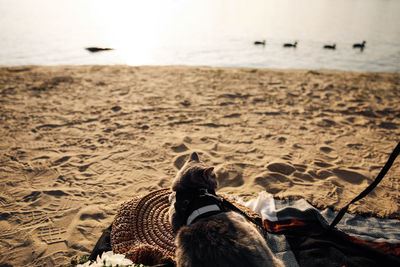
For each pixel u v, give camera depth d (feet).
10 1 239.71
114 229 9.34
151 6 277.85
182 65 50.62
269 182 13.62
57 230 10.49
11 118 21.45
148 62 52.90
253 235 6.59
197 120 21.59
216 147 17.35
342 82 34.83
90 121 21.22
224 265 5.82
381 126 20.68
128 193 12.85
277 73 40.40
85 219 11.07
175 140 18.11
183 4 312.91
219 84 32.68
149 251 7.86
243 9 236.02
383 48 70.74
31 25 100.68
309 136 18.97
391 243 8.72
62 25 107.86
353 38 87.81
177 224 8.15
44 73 37.06
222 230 6.39
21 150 16.62
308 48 71.46
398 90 30.73
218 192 12.42
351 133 19.49
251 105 25.18
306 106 25.00
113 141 17.99
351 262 7.87
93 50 62.95
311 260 8.30
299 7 265.75
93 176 14.15
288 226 9.71
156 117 22.04
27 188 13.05
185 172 8.29
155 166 15.15
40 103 25.04
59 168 14.80
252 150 16.98
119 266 6.22
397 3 362.53
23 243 9.88
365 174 14.35
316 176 14.24
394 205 11.82
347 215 10.98
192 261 6.11
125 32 96.48
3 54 53.57
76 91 28.96
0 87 29.71
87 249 9.61
